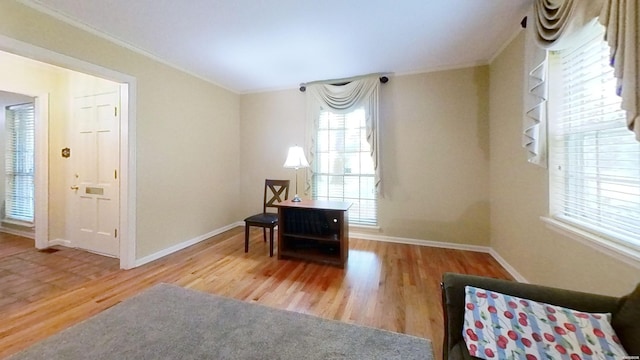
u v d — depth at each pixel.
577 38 1.73
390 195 3.85
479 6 2.19
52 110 3.49
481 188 3.45
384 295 2.32
